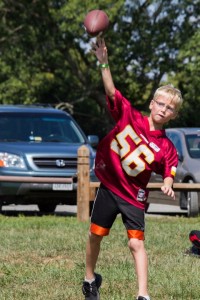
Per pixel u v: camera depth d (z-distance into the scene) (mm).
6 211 34906
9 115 32250
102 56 12781
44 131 32094
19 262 18031
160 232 23562
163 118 12984
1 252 19375
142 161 13008
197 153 34375
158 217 30594
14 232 23375
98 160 13312
